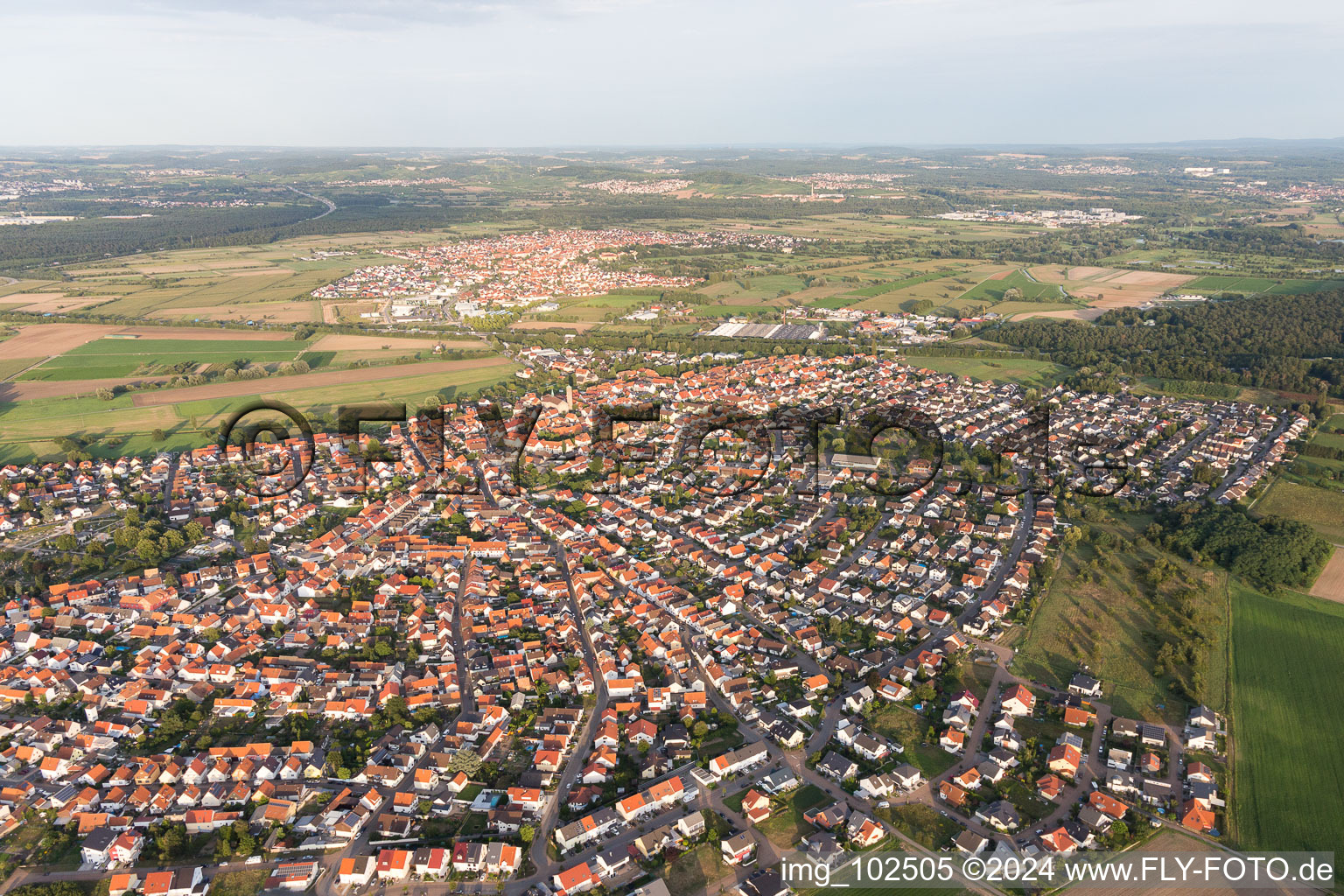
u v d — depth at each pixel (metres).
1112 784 158.25
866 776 163.88
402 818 154.75
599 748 175.25
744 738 178.50
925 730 178.38
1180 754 168.00
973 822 153.12
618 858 144.38
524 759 173.38
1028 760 167.50
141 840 150.62
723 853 146.25
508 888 141.00
